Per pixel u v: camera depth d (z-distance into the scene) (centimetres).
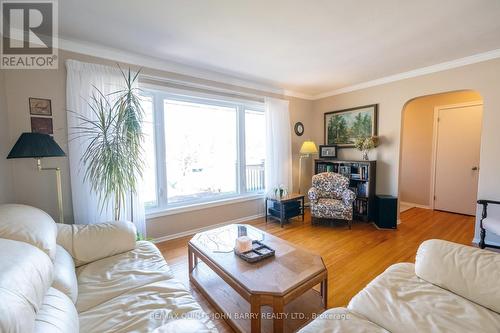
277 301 134
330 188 393
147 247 192
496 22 211
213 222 362
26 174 223
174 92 310
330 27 218
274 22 209
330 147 442
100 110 230
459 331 96
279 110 415
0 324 62
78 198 241
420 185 477
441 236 323
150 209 308
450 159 436
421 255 140
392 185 374
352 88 413
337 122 440
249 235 222
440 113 444
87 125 240
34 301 81
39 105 225
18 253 93
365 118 397
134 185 234
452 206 437
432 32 229
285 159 425
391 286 127
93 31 222
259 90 401
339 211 352
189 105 340
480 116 402
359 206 393
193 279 214
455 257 127
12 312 67
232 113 387
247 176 411
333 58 291
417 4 184
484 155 283
